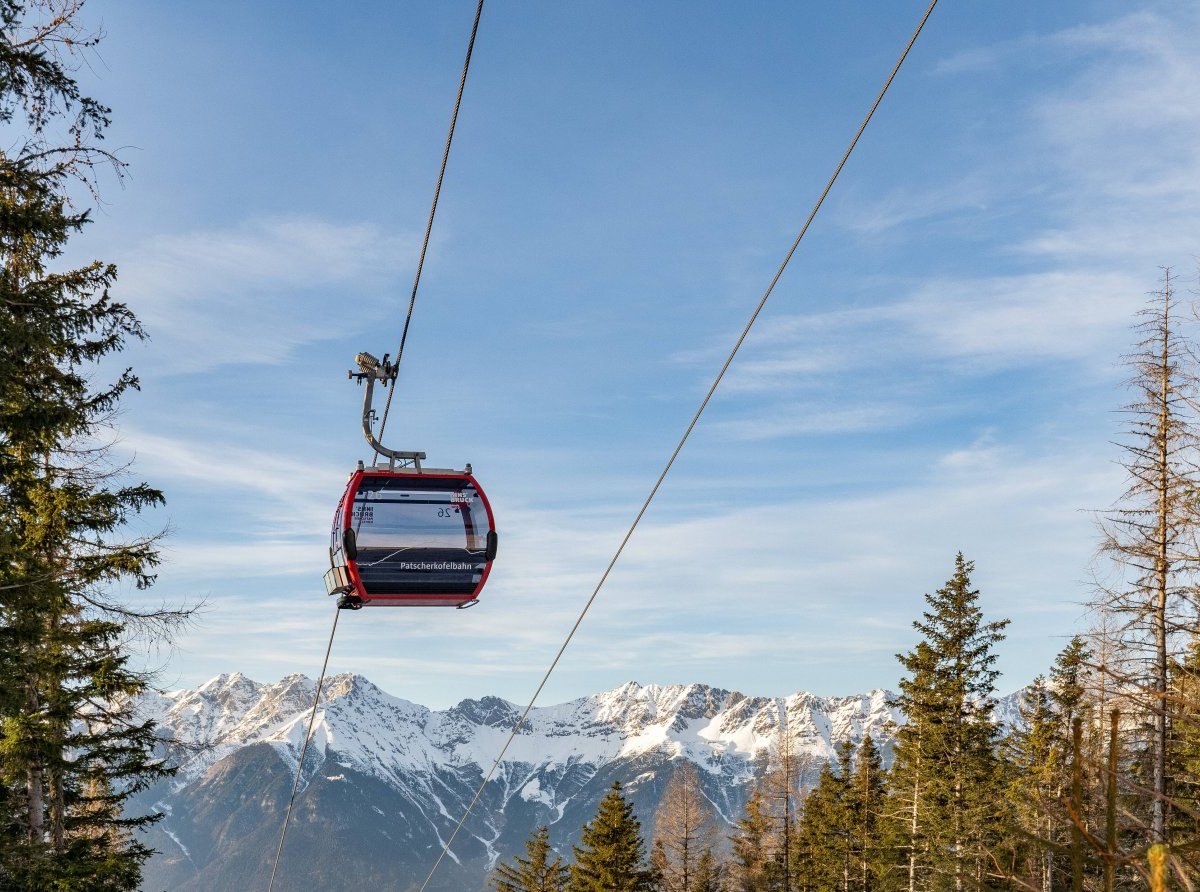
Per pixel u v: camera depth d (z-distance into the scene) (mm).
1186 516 21328
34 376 15492
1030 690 38094
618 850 50312
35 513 19234
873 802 55719
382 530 17875
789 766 72312
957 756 37375
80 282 16016
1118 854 2590
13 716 20125
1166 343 22906
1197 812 2787
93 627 21344
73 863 20953
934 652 39438
